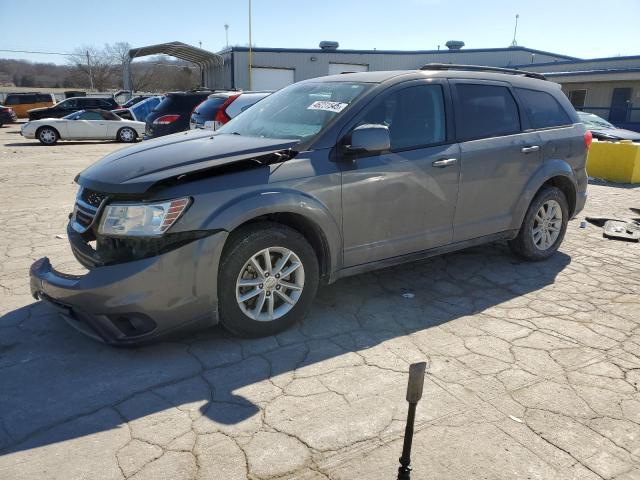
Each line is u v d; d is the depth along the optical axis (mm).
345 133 3697
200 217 3092
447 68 4617
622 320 3900
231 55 30000
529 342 3537
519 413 2744
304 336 3586
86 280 3039
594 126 13938
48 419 2652
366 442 2506
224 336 3561
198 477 2266
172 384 2979
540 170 4855
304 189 3447
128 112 22938
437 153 4102
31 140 20547
